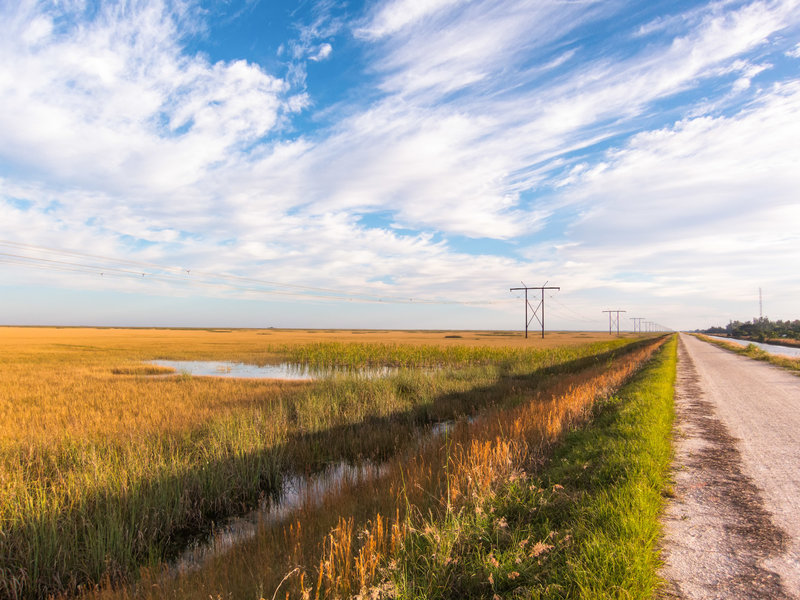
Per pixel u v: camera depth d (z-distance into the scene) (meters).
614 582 3.41
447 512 4.53
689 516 5.14
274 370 29.86
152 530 5.88
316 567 3.95
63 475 6.96
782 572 3.86
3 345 50.69
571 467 6.55
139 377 21.58
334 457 9.32
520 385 19.03
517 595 3.45
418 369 25.70
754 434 9.30
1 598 4.74
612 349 47.28
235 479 7.57
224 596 3.83
